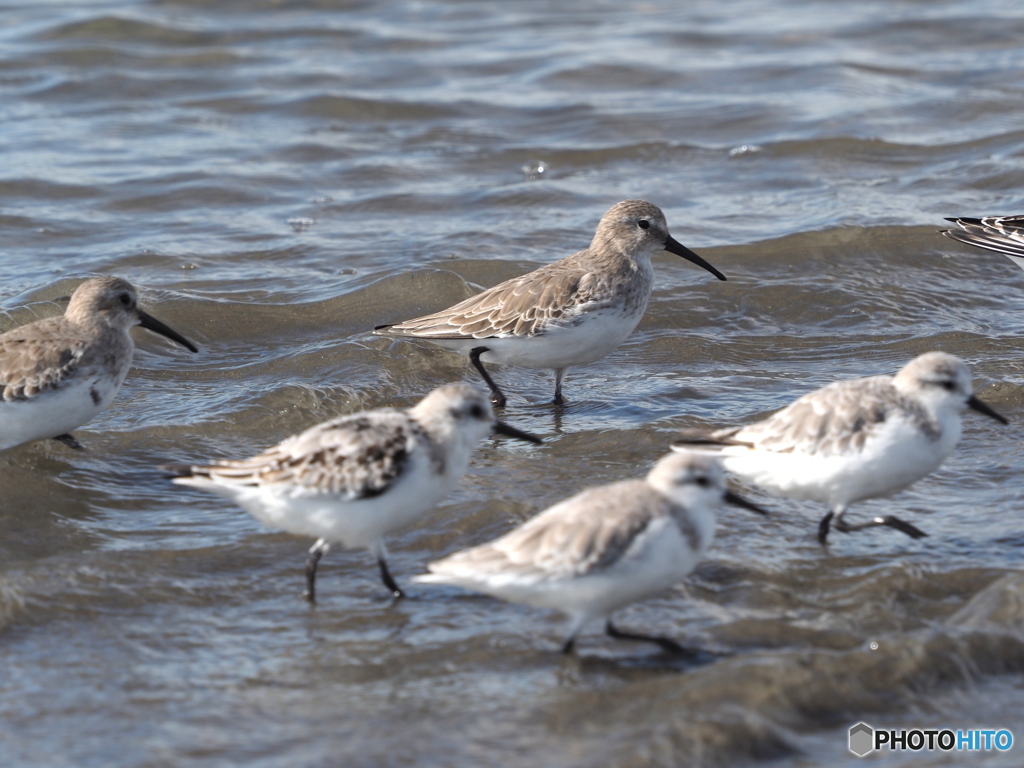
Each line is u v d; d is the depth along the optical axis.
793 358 17.06
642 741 8.21
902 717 8.72
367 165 25.08
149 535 11.74
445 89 29.98
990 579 10.65
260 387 15.64
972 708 8.85
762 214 22.45
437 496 10.26
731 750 8.20
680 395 15.61
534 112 28.41
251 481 9.96
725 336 17.89
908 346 17.28
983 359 16.52
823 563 11.01
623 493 9.20
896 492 11.09
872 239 20.88
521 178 24.73
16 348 12.89
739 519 11.88
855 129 26.95
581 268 15.27
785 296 19.03
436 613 10.30
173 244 20.94
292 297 18.83
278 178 24.33
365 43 33.28
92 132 26.59
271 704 8.88
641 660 9.45
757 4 37.84
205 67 31.06
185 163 24.89
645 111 28.41
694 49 33.12
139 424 14.52
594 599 8.98
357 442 9.87
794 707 8.70
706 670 9.06
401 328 15.70
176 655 9.60
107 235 21.36
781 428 10.80
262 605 10.47
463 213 22.80
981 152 25.41
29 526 11.90
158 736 8.43
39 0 35.81
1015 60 31.56
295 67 31.28
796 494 10.95
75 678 9.23
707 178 24.66
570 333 14.98
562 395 15.80
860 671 9.05
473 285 19.00
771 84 30.31
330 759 8.11
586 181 24.53
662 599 10.37
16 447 13.41
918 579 10.62
